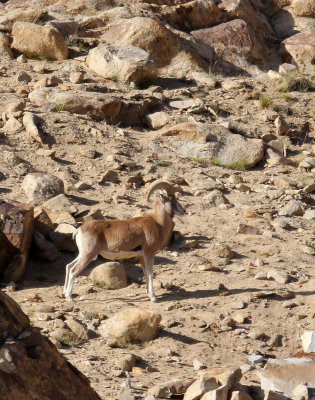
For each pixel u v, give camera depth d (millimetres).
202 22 89250
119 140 59375
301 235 46906
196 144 61625
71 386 17734
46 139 56594
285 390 23344
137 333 29797
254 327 32594
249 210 49406
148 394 22500
